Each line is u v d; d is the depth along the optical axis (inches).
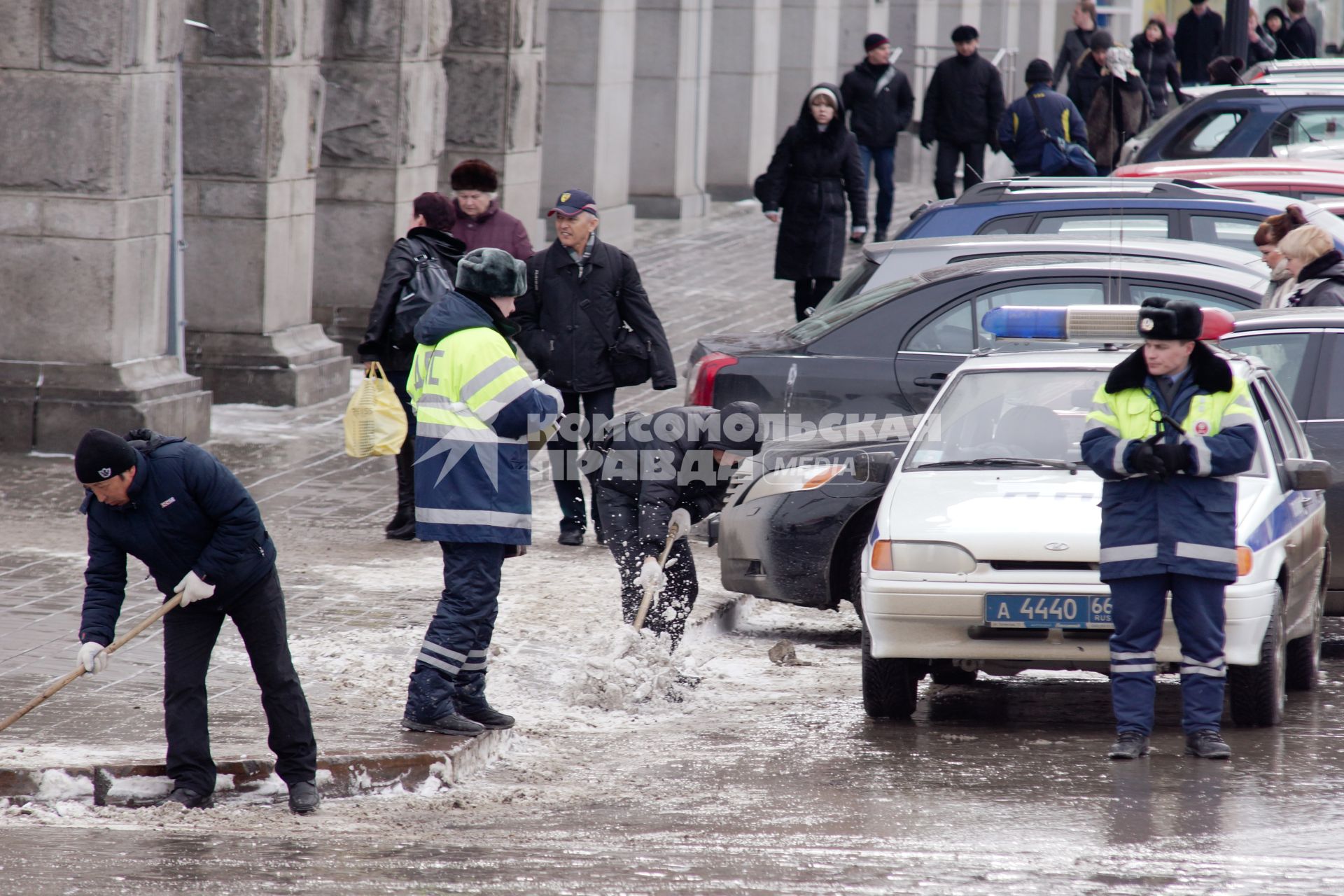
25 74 1887.3
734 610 1524.4
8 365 1920.5
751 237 3752.5
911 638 1138.0
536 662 1298.0
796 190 2628.0
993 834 875.4
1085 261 1636.3
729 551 1428.4
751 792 993.5
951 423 1273.4
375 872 792.9
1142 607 1051.9
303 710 963.3
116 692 1147.9
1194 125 2787.9
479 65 2743.6
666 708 1234.6
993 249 1720.0
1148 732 1064.8
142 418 1907.0
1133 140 2962.6
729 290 3115.2
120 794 974.4
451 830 908.6
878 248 1772.9
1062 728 1176.8
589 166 3430.1
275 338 2240.4
